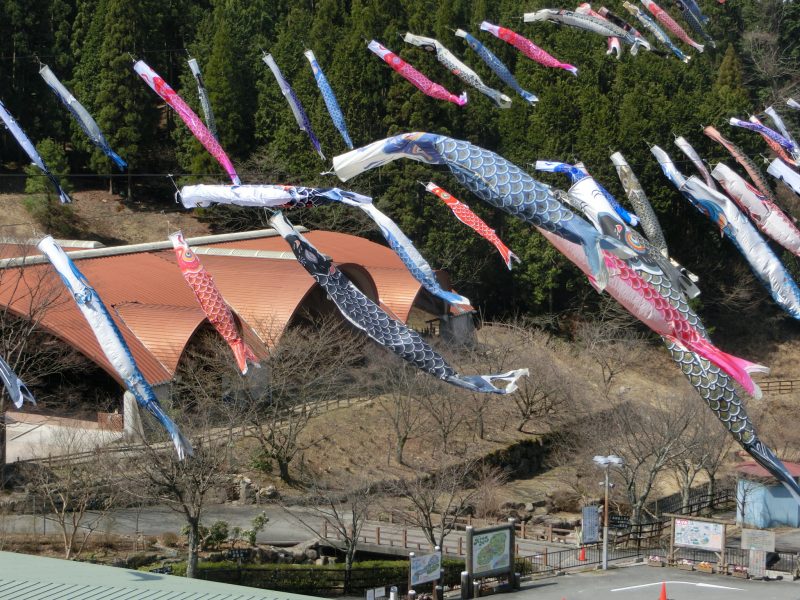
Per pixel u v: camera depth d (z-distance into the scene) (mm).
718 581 43281
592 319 82188
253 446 54219
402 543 47156
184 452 22719
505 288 83812
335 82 80938
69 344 52844
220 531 44906
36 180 84188
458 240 78438
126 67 86500
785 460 61625
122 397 54906
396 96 81062
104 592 22125
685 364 22922
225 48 86125
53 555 41156
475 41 37125
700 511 57281
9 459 50531
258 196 22344
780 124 47844
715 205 28859
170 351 55656
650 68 87875
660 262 22766
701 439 53688
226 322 28594
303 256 23156
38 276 53625
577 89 85188
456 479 50438
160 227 88812
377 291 69125
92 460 45562
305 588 42375
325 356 59875
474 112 83938
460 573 43719
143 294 61438
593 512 46781
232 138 85500
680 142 35750
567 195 23906
